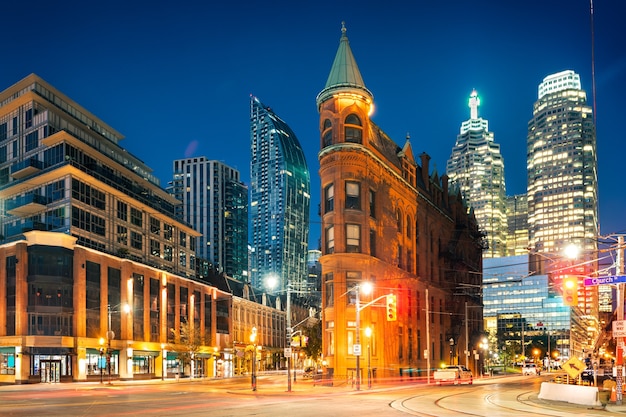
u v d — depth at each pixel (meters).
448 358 76.62
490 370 109.81
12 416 21.98
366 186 55.56
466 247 91.69
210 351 96.38
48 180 78.25
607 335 71.50
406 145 68.94
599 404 28.30
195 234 110.25
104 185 81.88
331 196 55.16
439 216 78.81
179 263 104.00
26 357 64.94
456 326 79.44
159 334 83.69
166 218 99.31
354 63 56.88
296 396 35.50
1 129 87.31
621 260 28.88
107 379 71.88
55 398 34.66
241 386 53.16
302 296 167.00
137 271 80.06
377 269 56.47
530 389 45.16
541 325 108.56
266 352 122.75
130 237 88.69
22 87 86.12
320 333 102.44
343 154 54.50
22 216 79.75
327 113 56.22
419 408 25.91
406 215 66.62
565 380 43.16
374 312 55.25
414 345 65.38
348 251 53.97
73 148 80.19
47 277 67.12
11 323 66.31
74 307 68.75
